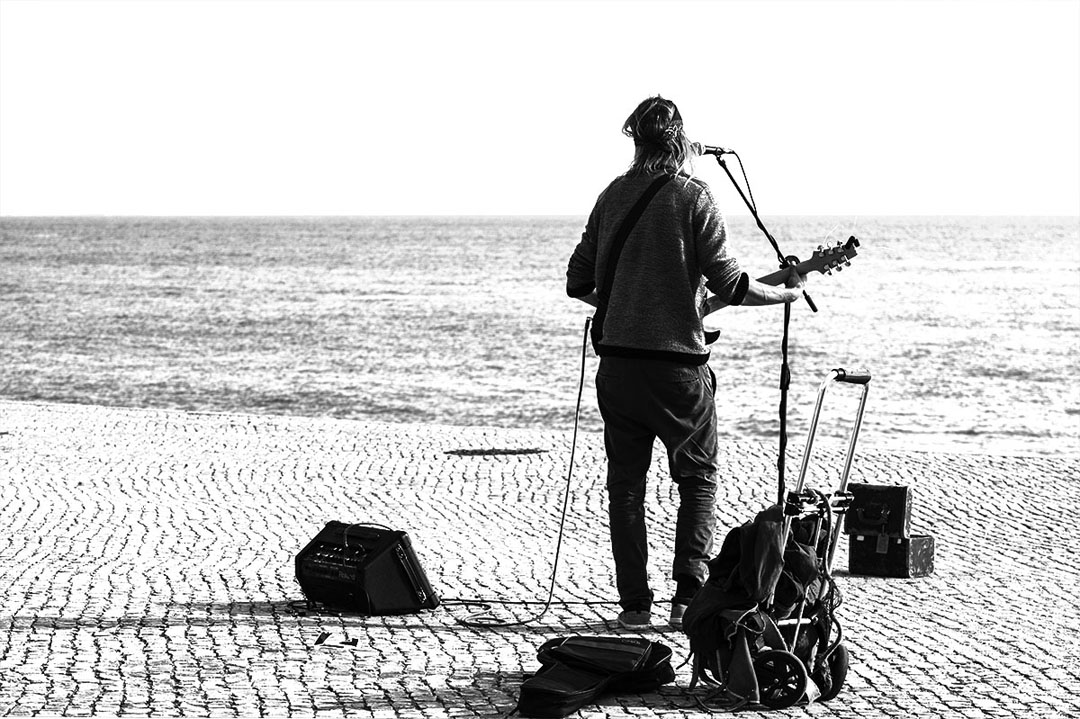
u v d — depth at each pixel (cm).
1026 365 3225
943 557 791
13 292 6656
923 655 557
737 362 3281
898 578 725
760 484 1086
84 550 792
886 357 3416
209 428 1481
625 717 465
